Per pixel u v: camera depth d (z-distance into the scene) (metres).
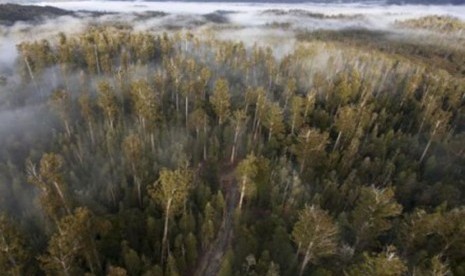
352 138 67.75
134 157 53.31
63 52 103.56
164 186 38.81
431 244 41.69
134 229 44.34
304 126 71.50
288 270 39.19
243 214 49.94
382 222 38.69
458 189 59.38
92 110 74.94
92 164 60.50
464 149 70.81
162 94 82.06
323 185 55.50
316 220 35.03
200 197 50.50
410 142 72.88
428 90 96.38
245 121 68.31
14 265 33.97
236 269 40.31
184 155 59.00
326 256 40.84
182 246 41.41
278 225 44.12
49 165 41.47
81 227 34.06
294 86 85.69
